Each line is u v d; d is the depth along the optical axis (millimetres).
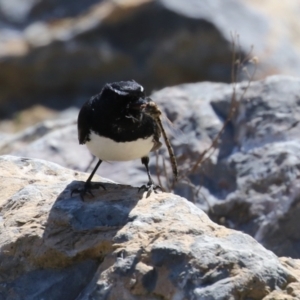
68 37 25906
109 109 7996
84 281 7414
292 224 11133
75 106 25750
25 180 9023
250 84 13125
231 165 12094
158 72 25391
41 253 7586
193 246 7043
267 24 25109
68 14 28547
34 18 28750
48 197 8320
